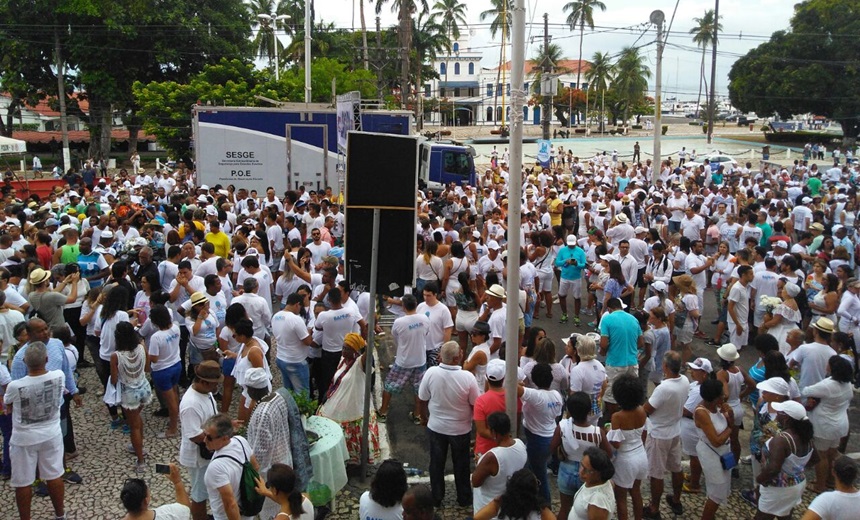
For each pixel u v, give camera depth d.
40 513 6.61
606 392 7.77
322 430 6.75
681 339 10.05
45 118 63.56
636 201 19.34
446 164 26.92
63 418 7.30
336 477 6.52
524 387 6.50
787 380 6.76
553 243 13.45
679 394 6.52
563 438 5.99
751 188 24.50
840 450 7.70
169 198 19.98
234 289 10.82
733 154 54.66
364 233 7.09
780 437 5.93
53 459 6.25
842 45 50.62
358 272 7.16
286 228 14.70
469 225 14.57
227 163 20.55
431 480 6.74
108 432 8.28
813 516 5.00
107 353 8.24
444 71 101.00
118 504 6.77
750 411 9.34
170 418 8.14
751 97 55.72
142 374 7.41
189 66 45.34
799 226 18.59
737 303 10.90
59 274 9.96
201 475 6.00
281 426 5.72
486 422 6.08
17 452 6.08
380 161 6.93
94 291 8.94
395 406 9.25
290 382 8.12
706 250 15.97
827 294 9.91
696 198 20.48
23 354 6.80
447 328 8.88
